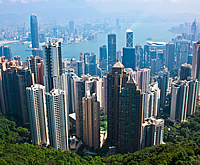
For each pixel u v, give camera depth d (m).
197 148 186.38
